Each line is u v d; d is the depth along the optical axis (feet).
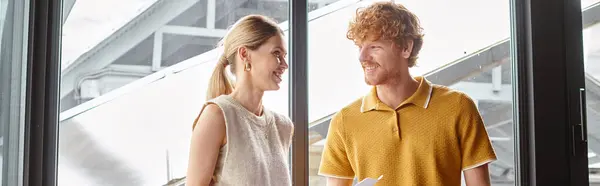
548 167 8.48
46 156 7.53
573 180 8.58
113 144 7.79
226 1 8.14
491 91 8.63
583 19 8.77
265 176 6.48
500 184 8.63
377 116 7.79
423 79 7.85
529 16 8.58
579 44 8.71
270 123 6.76
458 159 7.66
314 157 8.22
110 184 7.78
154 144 7.89
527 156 8.59
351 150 7.85
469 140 7.62
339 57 8.32
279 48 6.76
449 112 7.61
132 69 7.86
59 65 7.64
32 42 7.45
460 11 8.63
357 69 8.34
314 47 8.27
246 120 6.48
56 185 7.61
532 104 8.52
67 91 7.68
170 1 8.00
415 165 7.59
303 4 8.13
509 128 8.65
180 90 7.98
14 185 7.11
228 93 6.85
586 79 8.73
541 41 8.56
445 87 7.86
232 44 6.72
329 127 8.04
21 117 7.26
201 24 8.07
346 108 7.98
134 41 7.88
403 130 7.66
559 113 8.54
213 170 6.35
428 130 7.61
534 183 8.48
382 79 7.75
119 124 7.81
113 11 7.84
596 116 8.73
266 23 6.77
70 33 7.71
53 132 7.55
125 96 7.84
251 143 6.42
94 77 7.76
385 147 7.68
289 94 8.13
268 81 6.68
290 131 7.02
